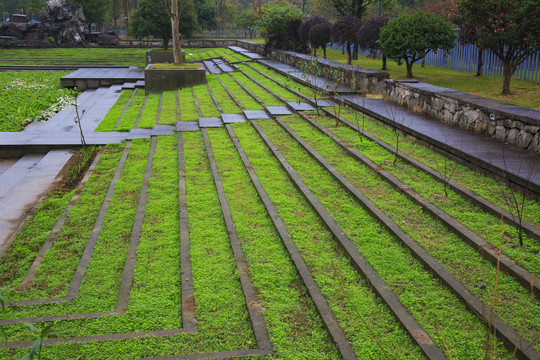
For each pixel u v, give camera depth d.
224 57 26.80
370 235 4.85
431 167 6.38
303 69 12.76
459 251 4.38
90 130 11.01
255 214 5.66
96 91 18.97
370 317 3.61
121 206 6.19
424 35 13.14
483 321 3.42
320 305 3.76
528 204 5.02
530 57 12.91
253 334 3.55
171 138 9.54
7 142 9.36
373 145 7.70
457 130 7.73
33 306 4.04
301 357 3.25
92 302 4.10
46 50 37.75
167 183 6.93
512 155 6.18
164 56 27.69
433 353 3.13
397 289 3.91
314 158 7.43
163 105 13.78
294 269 4.41
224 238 5.11
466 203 5.28
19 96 16.20
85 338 3.54
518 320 3.39
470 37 13.88
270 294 4.01
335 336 3.39
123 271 4.58
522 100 10.14
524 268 3.95
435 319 3.52
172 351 3.38
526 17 9.84
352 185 6.11
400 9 35.34
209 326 3.66
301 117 10.27
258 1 48.97
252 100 13.12
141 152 8.70
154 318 3.81
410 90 9.69
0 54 34.28
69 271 4.69
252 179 6.75
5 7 71.69
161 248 5.00
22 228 5.78
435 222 4.98
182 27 33.84
